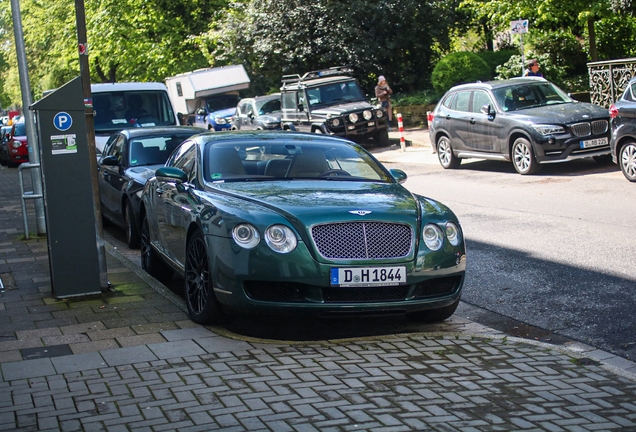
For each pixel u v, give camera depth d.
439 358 5.53
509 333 6.57
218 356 5.53
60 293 7.36
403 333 6.32
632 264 8.48
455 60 29.52
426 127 29.72
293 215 6.09
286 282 5.95
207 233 6.31
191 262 6.71
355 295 6.07
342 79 25.78
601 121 16.28
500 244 9.97
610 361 5.70
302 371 5.20
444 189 15.55
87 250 7.41
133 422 4.31
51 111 7.20
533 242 9.93
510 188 14.91
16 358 5.57
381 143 25.36
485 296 7.74
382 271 6.04
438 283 6.38
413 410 4.50
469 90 18.39
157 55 41.91
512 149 16.88
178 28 42.62
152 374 5.13
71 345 5.86
